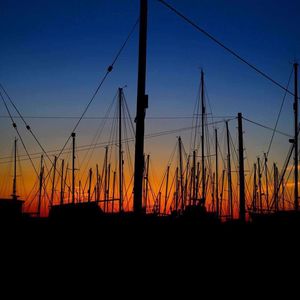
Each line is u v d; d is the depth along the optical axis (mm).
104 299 12516
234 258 21359
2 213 34062
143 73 13664
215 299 12633
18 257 20078
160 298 12773
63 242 23531
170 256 21188
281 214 31453
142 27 13844
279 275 16469
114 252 17812
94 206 34031
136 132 13383
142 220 13344
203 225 35312
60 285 14320
